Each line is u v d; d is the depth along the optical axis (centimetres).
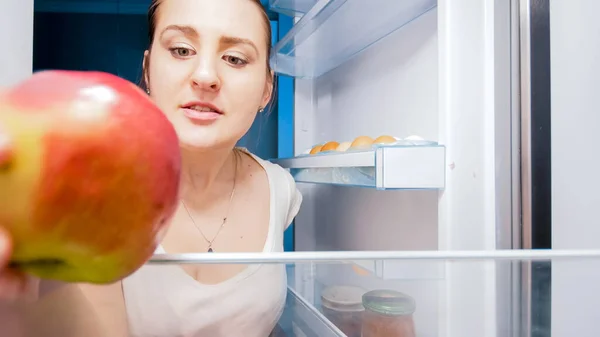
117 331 36
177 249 58
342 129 121
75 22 126
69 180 17
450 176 59
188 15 51
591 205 50
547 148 55
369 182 64
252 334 48
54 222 17
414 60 81
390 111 92
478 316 39
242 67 54
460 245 58
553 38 55
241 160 72
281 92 139
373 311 39
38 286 24
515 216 58
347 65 118
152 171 18
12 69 53
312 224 142
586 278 37
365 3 80
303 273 48
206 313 48
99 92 18
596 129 50
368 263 42
